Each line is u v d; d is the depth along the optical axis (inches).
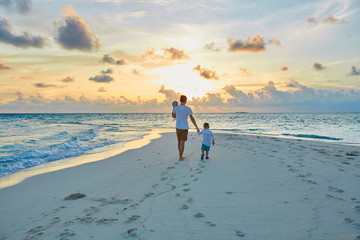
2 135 631.8
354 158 258.5
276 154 286.2
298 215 117.3
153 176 201.9
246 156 275.7
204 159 265.6
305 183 169.0
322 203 131.8
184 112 269.1
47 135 631.8
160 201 141.7
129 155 324.8
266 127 1056.8
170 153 321.1
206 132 265.3
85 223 114.1
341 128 932.6
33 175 228.2
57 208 137.5
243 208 128.0
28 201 153.2
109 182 191.8
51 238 100.0
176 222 112.7
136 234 101.3
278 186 164.1
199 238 97.1
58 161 302.8
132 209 130.7
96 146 433.7
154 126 1277.1
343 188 156.6
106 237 99.2
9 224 117.4
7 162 289.9
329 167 215.5
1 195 167.5
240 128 1001.5
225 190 159.0
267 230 102.8
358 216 114.1
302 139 503.8
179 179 188.9
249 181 177.9
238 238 96.4
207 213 122.6
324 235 96.9
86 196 157.6
